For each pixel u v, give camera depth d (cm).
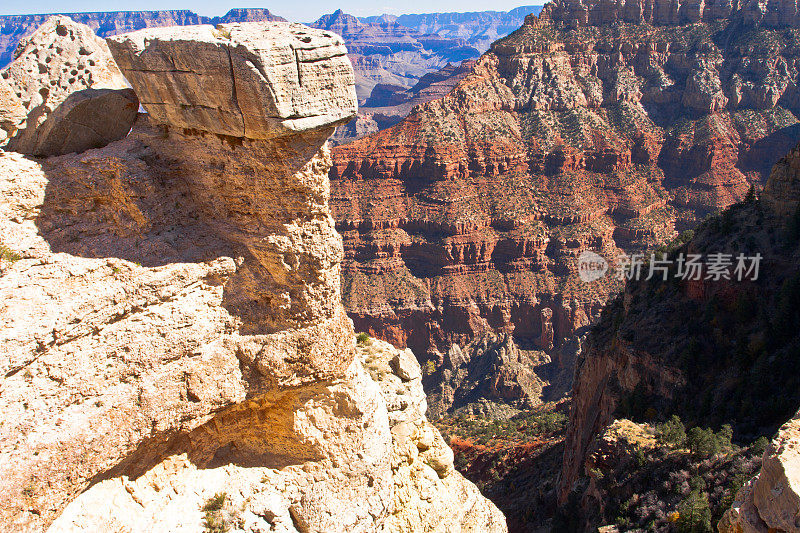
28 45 1597
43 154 1476
